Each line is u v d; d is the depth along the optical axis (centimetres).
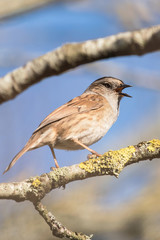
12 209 1086
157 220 1324
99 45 701
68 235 676
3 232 1051
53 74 743
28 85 758
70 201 1391
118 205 1402
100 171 699
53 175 675
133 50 690
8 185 646
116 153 709
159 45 678
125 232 1293
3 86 753
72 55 714
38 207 669
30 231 1110
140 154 712
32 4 952
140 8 1157
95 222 1323
